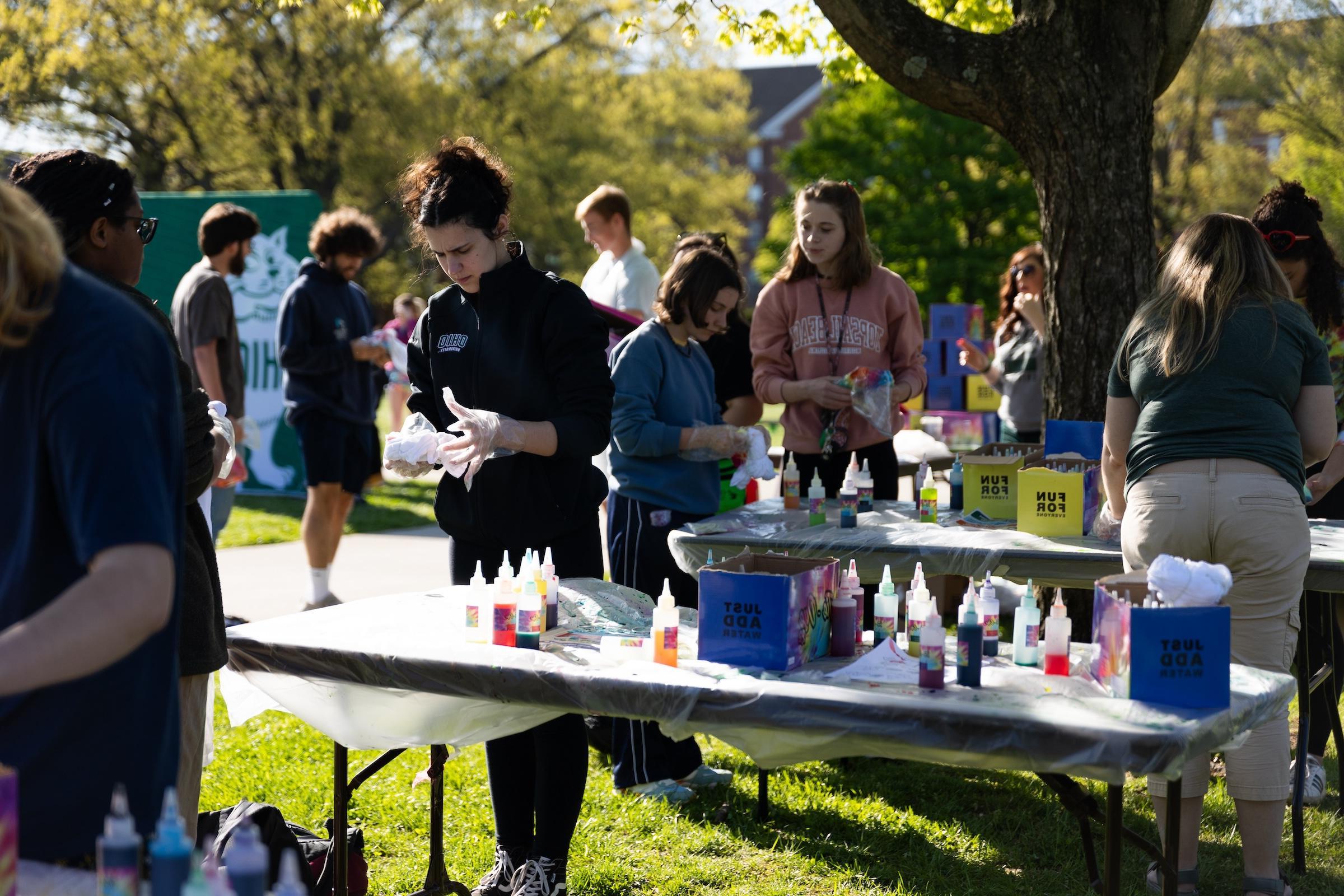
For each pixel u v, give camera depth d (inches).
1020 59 197.2
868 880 139.6
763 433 160.9
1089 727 80.9
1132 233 198.2
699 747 183.2
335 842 113.5
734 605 99.2
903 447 257.6
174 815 59.0
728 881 140.0
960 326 404.5
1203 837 149.0
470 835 150.5
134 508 58.9
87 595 57.7
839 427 189.2
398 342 260.5
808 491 195.5
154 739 65.9
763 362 195.5
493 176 125.6
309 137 1032.2
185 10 954.1
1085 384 200.8
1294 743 185.3
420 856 144.6
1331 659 154.8
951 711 85.0
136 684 64.8
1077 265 199.9
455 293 129.5
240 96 1035.3
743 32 281.6
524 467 125.8
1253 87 717.9
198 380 235.6
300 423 257.3
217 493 225.1
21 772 62.9
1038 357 274.1
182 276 467.5
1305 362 123.2
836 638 104.7
